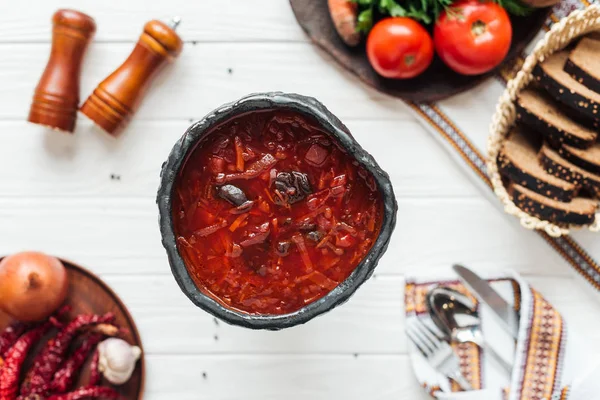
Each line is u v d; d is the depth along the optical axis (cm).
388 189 76
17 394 95
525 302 94
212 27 96
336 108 96
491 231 97
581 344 94
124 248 98
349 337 99
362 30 91
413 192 97
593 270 95
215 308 79
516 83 88
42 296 92
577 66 87
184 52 96
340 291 77
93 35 94
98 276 97
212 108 97
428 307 97
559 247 96
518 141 92
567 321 97
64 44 92
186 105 97
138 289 98
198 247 80
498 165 91
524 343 94
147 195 98
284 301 80
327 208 78
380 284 98
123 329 96
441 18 89
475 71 90
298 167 78
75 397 94
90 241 98
